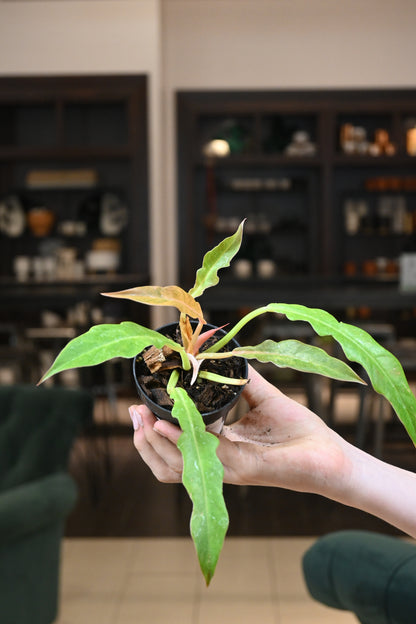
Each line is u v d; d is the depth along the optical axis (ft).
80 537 10.05
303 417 2.48
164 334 2.38
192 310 2.04
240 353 2.07
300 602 8.22
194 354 2.12
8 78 19.33
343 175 20.97
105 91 19.24
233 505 11.23
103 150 19.47
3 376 17.62
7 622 6.57
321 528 10.38
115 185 20.58
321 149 20.15
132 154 19.38
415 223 20.57
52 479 7.02
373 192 20.76
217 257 2.27
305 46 20.67
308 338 13.92
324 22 20.57
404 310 20.26
